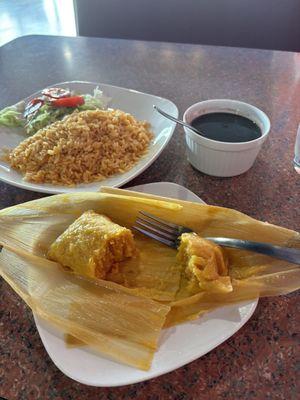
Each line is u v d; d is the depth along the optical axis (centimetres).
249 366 57
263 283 64
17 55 168
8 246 73
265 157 103
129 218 79
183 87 140
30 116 118
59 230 77
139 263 72
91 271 65
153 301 63
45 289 65
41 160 94
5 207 88
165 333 59
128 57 164
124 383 52
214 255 66
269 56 162
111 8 240
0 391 55
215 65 156
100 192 82
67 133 97
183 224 78
